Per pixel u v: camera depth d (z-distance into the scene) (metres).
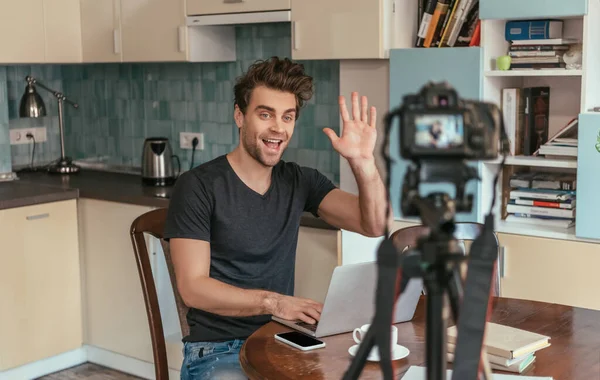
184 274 2.08
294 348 1.78
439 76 2.96
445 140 1.00
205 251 2.13
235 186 2.23
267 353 1.75
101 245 3.64
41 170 4.39
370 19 2.99
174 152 4.14
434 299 1.04
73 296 3.74
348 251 2.93
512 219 3.05
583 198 2.74
